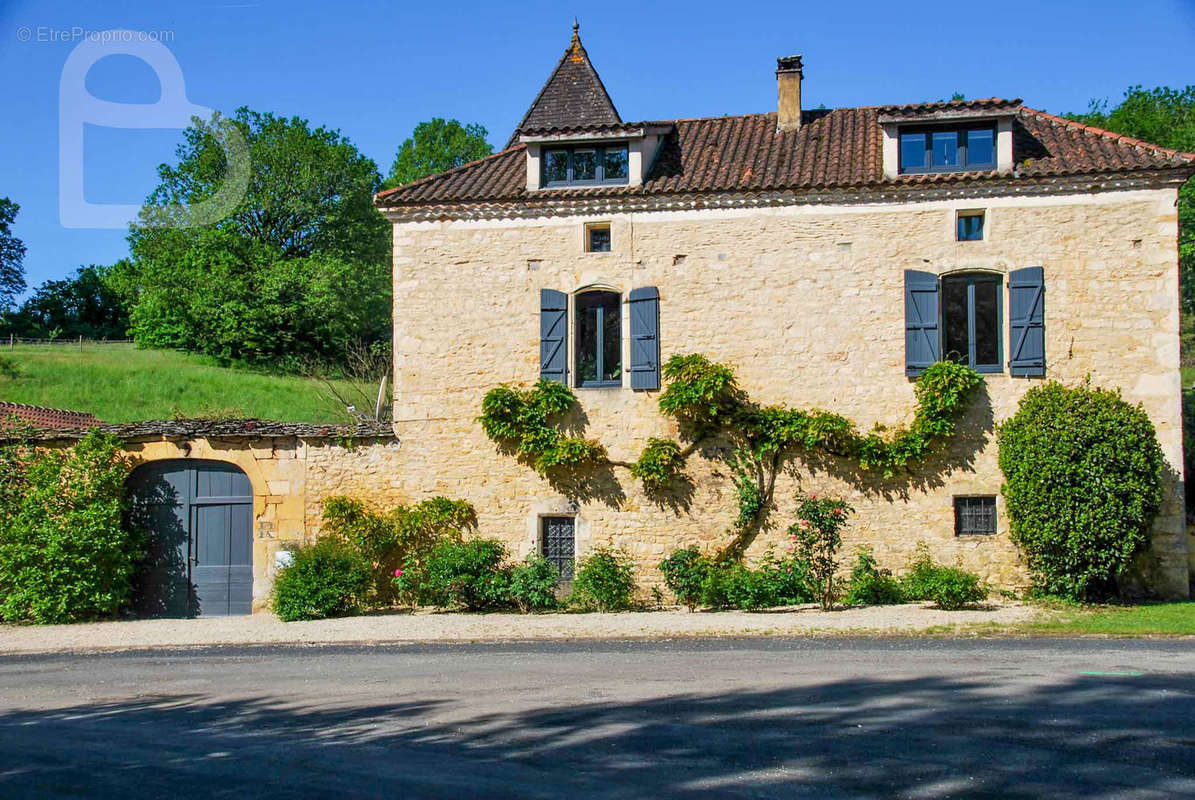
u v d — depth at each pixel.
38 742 8.68
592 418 16.91
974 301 16.22
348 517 16.70
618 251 17.00
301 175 44.03
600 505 16.81
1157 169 15.42
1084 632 12.69
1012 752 7.59
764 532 16.47
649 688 10.04
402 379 17.33
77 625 15.71
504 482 17.02
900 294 16.27
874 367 16.27
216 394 37.66
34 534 15.88
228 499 16.92
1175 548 15.30
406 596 16.70
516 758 7.69
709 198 16.70
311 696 10.27
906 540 16.08
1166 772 7.09
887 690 9.66
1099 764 7.28
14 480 16.22
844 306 16.39
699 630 13.55
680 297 16.83
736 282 16.70
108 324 66.12
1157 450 14.84
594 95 20.50
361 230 45.78
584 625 14.27
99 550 15.98
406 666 11.73
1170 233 15.59
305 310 42.69
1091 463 14.58
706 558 16.22
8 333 55.12
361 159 46.66
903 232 16.31
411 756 7.83
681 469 16.64
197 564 16.84
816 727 8.38
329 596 15.71
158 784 7.32
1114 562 14.66
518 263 17.25
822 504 15.95
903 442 15.84
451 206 17.31
